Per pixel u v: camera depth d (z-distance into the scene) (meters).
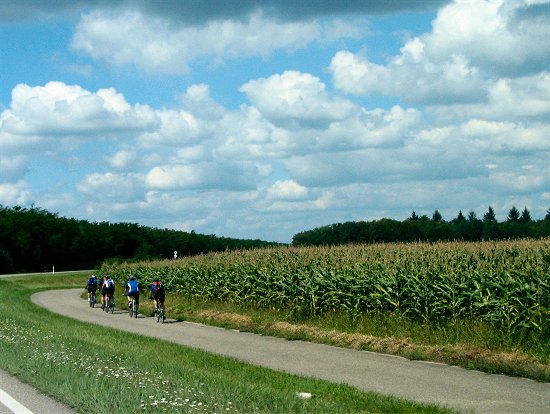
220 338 23.17
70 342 18.84
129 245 130.25
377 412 10.22
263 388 11.43
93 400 9.62
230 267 35.78
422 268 22.20
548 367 14.27
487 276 19.12
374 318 22.45
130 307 35.22
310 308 26.14
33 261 118.75
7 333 21.25
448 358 16.33
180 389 10.60
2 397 10.51
